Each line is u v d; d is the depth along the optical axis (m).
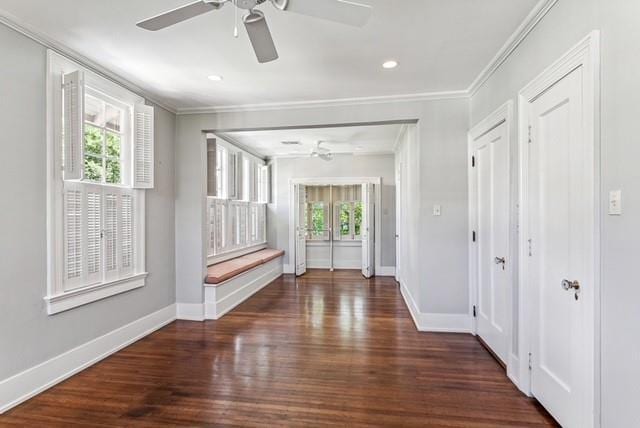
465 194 3.57
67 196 2.64
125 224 3.28
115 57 2.75
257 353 3.08
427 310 3.65
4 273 2.20
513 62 2.51
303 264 7.29
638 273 1.37
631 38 1.40
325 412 2.16
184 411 2.17
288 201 7.34
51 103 2.50
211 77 3.15
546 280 2.10
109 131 3.09
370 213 6.84
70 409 2.20
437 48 2.60
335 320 4.05
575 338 1.80
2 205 2.19
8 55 2.22
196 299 4.09
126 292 3.30
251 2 1.56
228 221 5.66
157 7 2.08
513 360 2.52
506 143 2.62
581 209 1.73
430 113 3.62
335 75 3.11
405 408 2.20
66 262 2.63
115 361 2.93
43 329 2.46
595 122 1.61
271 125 3.95
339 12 1.61
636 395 1.38
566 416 1.89
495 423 2.03
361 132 5.29
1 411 2.16
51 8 2.08
